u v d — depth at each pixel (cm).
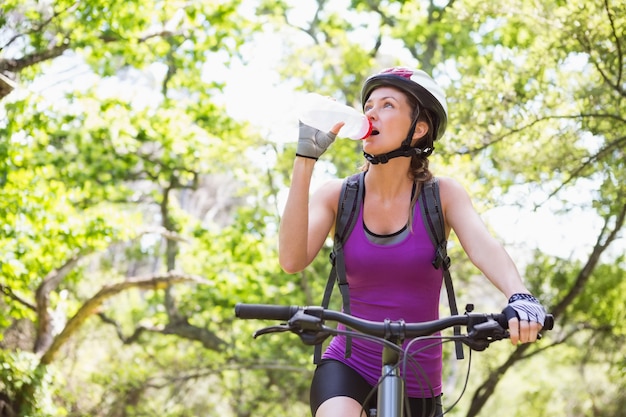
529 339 230
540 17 786
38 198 1129
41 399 1326
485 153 887
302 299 1530
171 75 1728
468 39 1505
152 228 1402
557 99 823
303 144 275
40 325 1395
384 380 238
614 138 821
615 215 986
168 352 1819
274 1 1689
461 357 275
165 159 1619
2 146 1084
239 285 1568
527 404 1691
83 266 1661
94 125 1395
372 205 288
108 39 1170
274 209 1672
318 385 281
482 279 1573
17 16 1042
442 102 292
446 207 288
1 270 1112
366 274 284
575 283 1116
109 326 1872
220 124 1552
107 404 1588
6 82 813
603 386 1516
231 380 1784
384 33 1650
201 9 1224
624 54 791
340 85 1441
